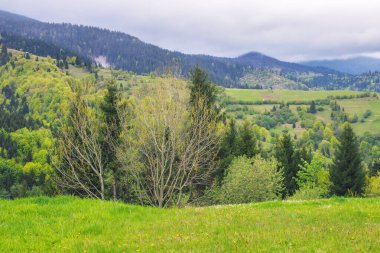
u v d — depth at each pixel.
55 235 12.74
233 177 43.75
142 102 37.28
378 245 9.88
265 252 9.60
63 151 42.38
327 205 19.53
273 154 77.81
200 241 11.08
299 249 9.67
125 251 10.37
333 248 9.66
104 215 15.68
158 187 38.75
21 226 13.80
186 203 40.97
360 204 19.27
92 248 10.67
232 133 59.94
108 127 43.12
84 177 43.25
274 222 13.84
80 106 42.28
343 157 70.69
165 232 12.77
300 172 68.75
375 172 101.88
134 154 37.53
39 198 18.70
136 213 16.38
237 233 11.83
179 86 38.19
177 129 36.88
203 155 43.31
